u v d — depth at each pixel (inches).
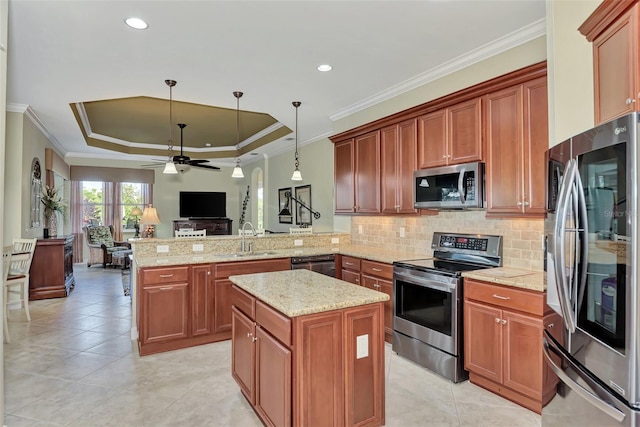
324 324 76.0
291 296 82.9
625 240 51.7
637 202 49.9
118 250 327.9
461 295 110.7
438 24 105.1
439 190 128.4
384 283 144.4
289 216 285.6
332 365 76.9
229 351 137.8
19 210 187.8
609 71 65.3
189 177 382.9
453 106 126.3
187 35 110.3
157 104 214.4
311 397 74.5
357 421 80.2
